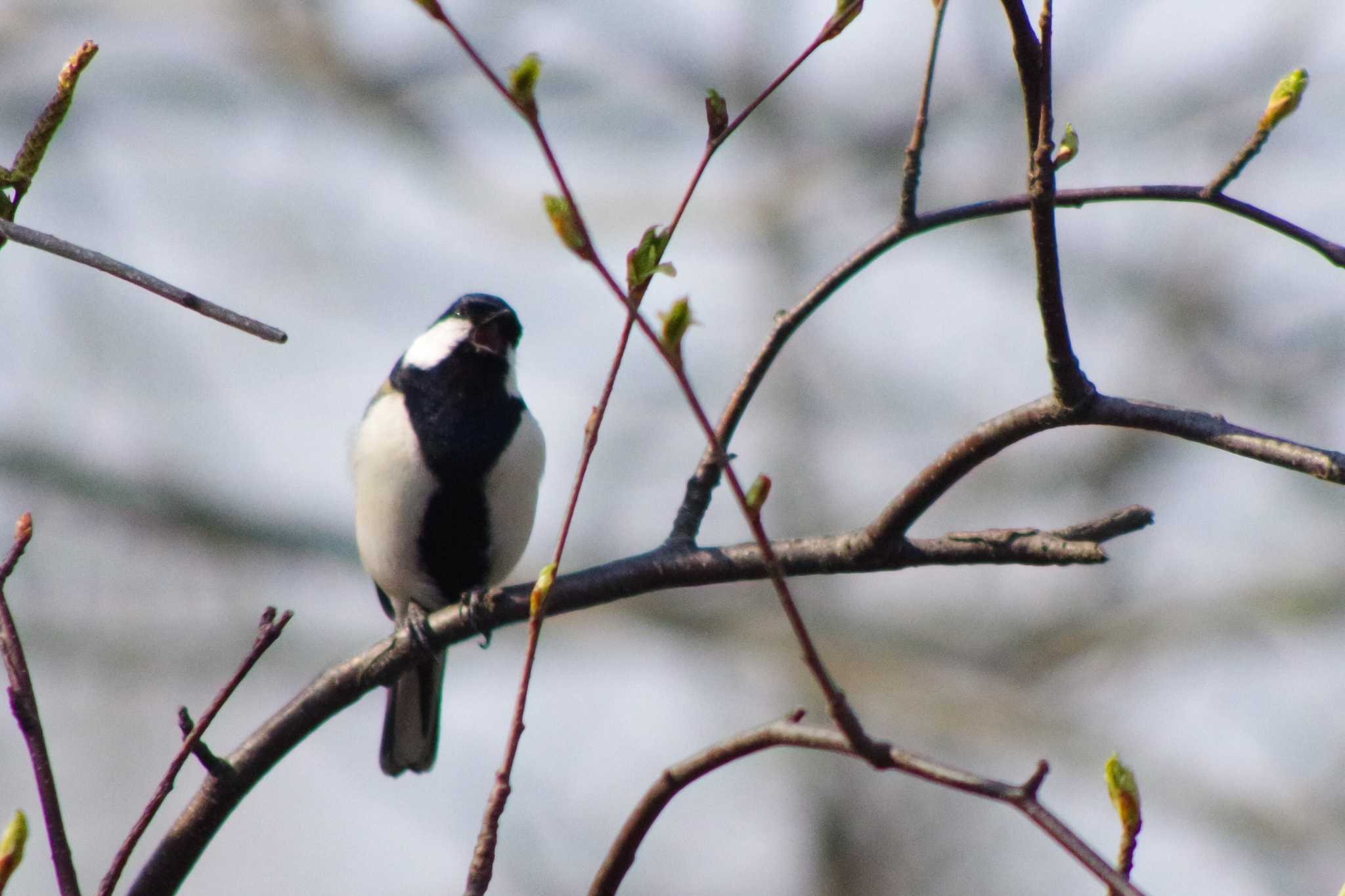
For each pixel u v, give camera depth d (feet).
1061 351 14.64
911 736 46.91
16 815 10.55
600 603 17.65
